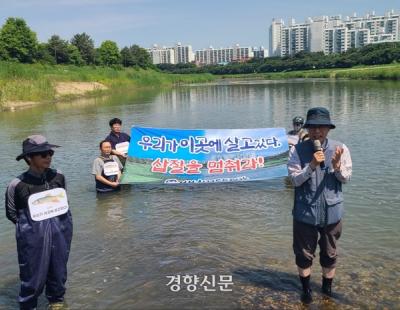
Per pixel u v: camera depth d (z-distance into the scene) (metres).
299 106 30.28
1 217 8.32
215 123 22.52
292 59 149.00
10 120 25.22
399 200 8.59
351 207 8.25
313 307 4.92
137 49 108.44
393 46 110.44
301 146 4.83
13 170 12.19
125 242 6.91
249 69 155.75
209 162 10.20
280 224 7.54
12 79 39.53
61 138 17.98
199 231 7.32
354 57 117.69
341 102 30.98
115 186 9.68
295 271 5.80
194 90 64.25
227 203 8.78
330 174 4.68
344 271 5.72
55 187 4.82
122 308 5.02
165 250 6.59
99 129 20.72
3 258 6.45
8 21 67.50
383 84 53.88
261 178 10.18
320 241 4.98
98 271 5.93
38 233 4.66
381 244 6.55
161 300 5.18
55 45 79.75
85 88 53.38
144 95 51.47
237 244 6.74
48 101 39.59
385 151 13.09
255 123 21.95
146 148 10.12
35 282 4.73
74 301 5.18
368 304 4.94
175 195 9.42
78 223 7.82
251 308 4.96
